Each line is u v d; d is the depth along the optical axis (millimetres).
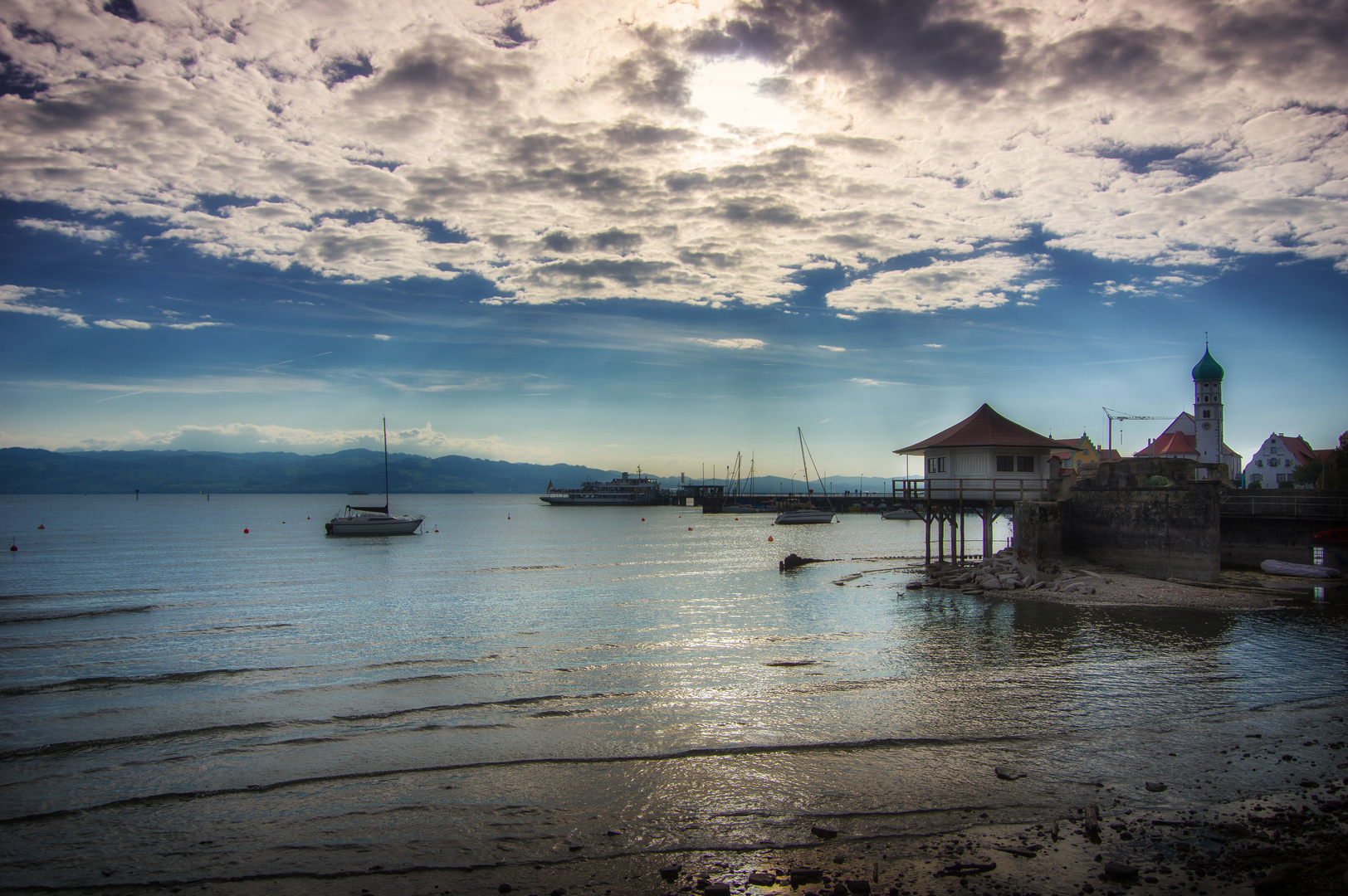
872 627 29125
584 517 171375
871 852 11500
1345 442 58375
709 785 14203
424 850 11922
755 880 10711
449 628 31812
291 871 11383
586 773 14883
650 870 11156
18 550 77062
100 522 136750
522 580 50469
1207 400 94938
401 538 96938
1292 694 19297
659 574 53219
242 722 18641
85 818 13320
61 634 31500
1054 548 37906
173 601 41281
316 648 27828
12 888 11102
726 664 23812
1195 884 10227
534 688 21375
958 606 32594
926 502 42625
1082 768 14617
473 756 15938
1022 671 21812
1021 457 41906
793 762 15250
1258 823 12078
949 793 13609
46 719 19047
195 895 10828
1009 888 10281
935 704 18859
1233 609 30141
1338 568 37719
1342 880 10078
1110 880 10430
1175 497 35031
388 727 18094
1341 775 14023
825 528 121562
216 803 13836
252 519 147875
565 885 10773
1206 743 15898
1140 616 29281
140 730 18078
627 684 21516
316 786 14539
